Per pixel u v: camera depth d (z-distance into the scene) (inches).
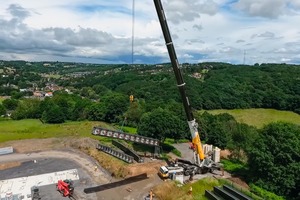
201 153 2057.1
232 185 1934.1
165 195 1786.4
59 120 4163.4
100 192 1866.4
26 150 2694.4
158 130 2598.4
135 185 1953.7
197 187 1891.0
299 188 1887.3
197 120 3105.3
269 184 1937.7
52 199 1774.1
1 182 2010.3
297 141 1979.6
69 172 2191.2
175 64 1813.5
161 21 1740.9
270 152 1984.5
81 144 2770.7
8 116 5182.1
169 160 2388.0
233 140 2672.2
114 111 4121.6
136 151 2632.9
